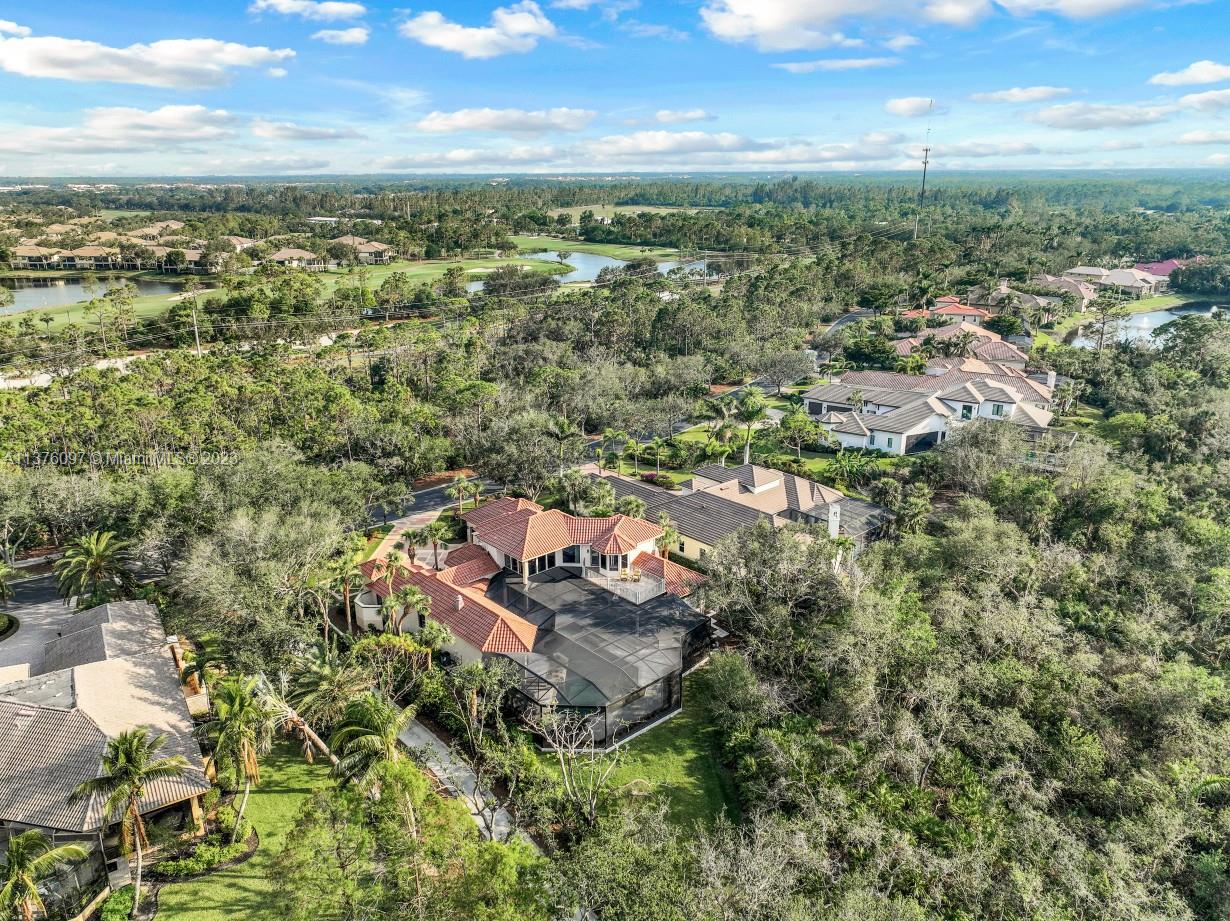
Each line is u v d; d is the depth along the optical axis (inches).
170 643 1771.7
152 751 1206.9
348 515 2321.6
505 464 2751.0
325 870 1028.5
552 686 1625.2
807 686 1615.4
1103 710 1523.1
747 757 1423.5
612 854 1038.4
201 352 4741.6
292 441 3016.7
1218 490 2498.8
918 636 1550.2
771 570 1777.8
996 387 3737.7
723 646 1951.3
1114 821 1263.5
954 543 1975.9
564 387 3801.7
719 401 3710.6
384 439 2987.2
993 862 1171.9
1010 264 7317.9
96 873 1240.2
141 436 2972.4
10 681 1640.0
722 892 995.9
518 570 2159.2
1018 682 1499.8
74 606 2167.8
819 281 6712.6
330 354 4763.8
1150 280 7288.4
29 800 1250.6
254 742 1346.0
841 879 1106.7
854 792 1296.8
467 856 1017.5
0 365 4399.6
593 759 1373.0
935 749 1391.5
